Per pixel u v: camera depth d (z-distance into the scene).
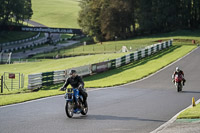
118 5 187.12
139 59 92.50
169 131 18.91
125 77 62.84
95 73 71.38
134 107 29.98
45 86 56.34
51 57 151.50
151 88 46.94
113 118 24.53
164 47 115.19
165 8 194.12
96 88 47.47
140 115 25.78
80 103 25.42
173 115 25.69
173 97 37.19
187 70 69.19
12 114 26.52
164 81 55.41
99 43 181.12
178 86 42.62
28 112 27.47
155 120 23.66
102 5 193.25
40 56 156.88
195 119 22.44
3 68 107.88
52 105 31.47
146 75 63.97
